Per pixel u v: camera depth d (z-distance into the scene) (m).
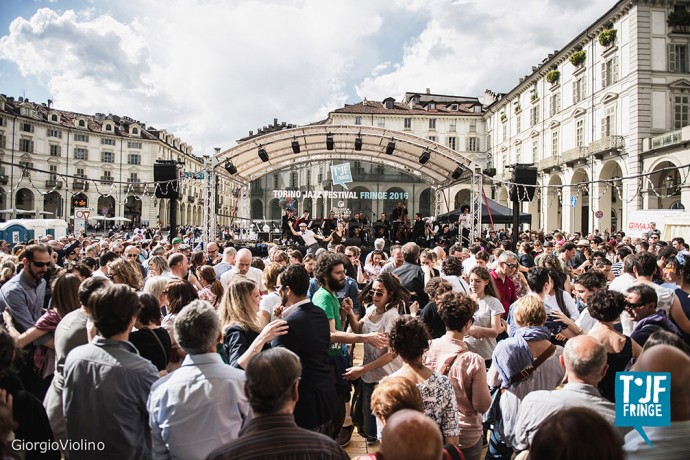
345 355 4.34
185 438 2.32
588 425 1.44
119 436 2.45
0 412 1.70
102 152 61.12
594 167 28.69
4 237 20.28
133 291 2.70
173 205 12.24
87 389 2.48
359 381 4.37
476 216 16.83
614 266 7.67
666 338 2.65
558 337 4.13
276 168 18.89
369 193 19.34
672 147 22.59
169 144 70.19
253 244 16.09
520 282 6.32
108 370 2.49
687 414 1.73
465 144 50.94
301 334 3.20
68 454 2.51
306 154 18.47
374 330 4.09
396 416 1.65
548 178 34.84
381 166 20.19
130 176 63.53
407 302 4.38
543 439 1.47
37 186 54.19
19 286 4.32
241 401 2.47
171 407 2.35
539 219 37.44
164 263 6.17
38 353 3.66
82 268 4.64
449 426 2.66
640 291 3.64
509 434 3.18
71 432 2.48
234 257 7.71
